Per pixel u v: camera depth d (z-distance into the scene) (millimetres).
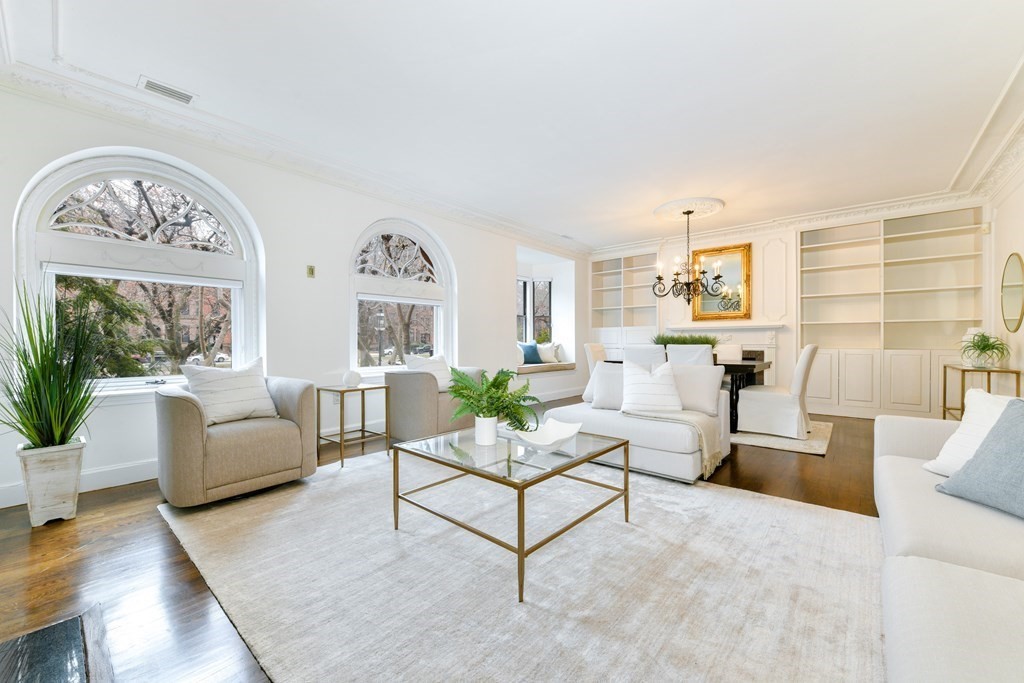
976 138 3268
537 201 4805
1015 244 3787
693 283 5332
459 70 2463
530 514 2285
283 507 2418
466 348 5238
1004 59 2344
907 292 5164
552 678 1209
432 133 3211
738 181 4188
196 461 2316
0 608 1529
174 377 3193
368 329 4406
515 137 3281
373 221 4262
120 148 2805
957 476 1495
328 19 2062
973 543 1195
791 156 3607
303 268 3715
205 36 2176
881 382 5094
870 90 2650
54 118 2559
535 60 2375
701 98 2750
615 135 3238
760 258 5906
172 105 2811
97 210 2854
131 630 1417
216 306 3404
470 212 5113
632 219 5531
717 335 6234
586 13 2023
